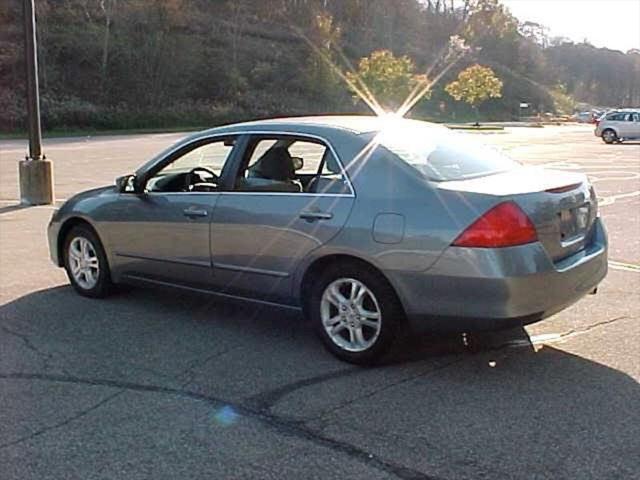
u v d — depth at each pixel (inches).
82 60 2084.2
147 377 164.2
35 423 139.6
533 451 126.0
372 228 163.2
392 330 164.7
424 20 3850.9
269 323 204.8
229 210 189.8
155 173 215.3
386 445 129.2
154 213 208.5
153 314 214.7
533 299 154.5
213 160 204.7
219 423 139.3
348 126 184.5
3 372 167.5
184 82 2267.5
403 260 159.5
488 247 151.2
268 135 191.6
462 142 193.5
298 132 186.4
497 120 3038.9
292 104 2477.9
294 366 170.9
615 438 130.6
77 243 236.1
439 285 156.5
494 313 152.4
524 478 117.0
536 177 175.2
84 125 1886.1
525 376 161.9
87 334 195.9
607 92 4702.3
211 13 2800.2
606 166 786.8
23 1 447.5
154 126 2044.8
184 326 202.7
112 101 2078.0
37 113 459.5
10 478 118.7
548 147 1153.4
